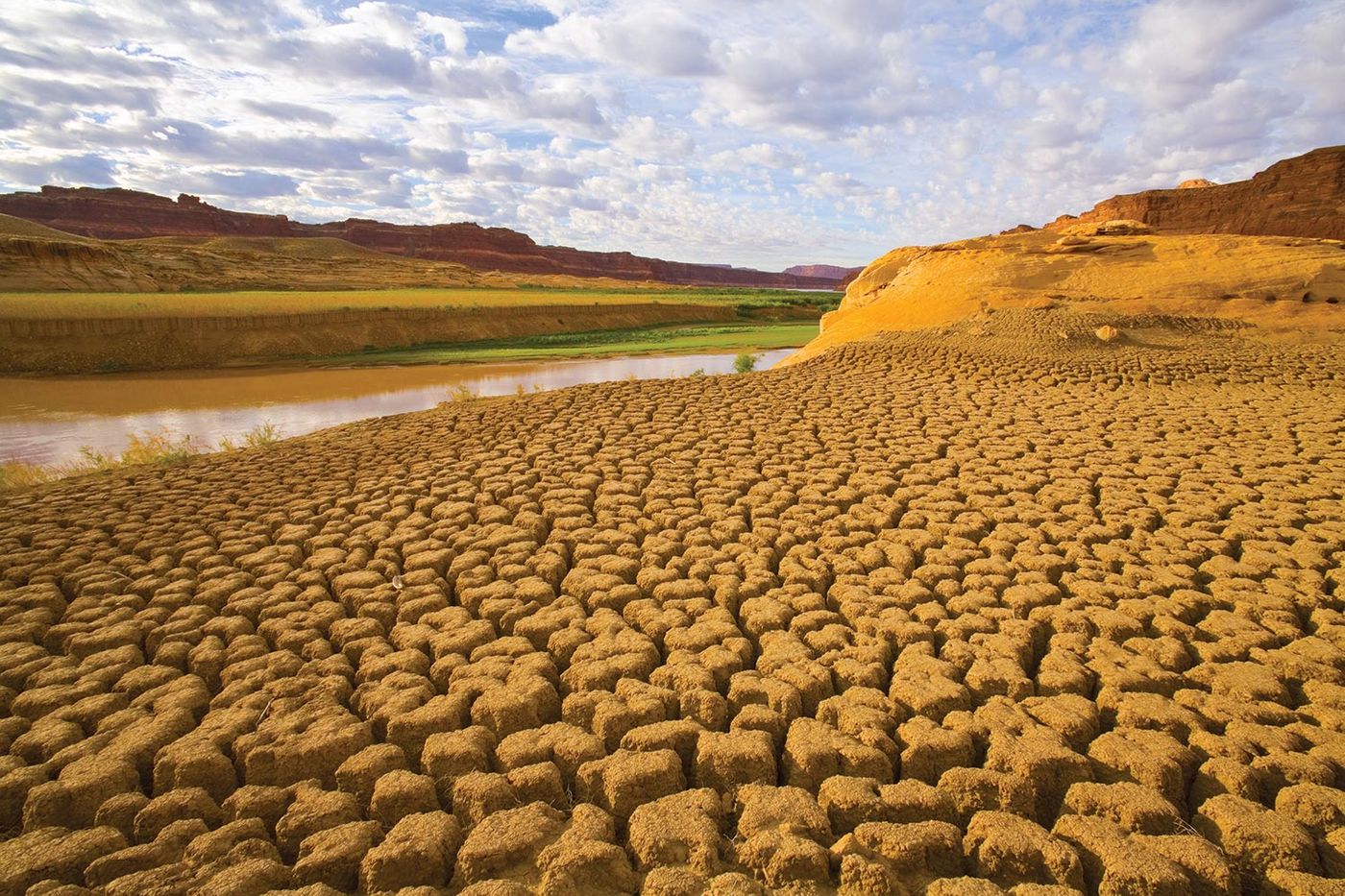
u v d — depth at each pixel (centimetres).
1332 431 1045
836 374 1605
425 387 2683
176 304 3791
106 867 311
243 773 385
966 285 2564
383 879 306
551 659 486
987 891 283
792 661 462
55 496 855
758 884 293
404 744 399
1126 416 1159
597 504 769
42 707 434
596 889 297
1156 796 336
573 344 4372
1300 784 342
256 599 562
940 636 504
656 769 358
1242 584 566
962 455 938
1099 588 558
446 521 716
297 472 924
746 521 746
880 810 336
